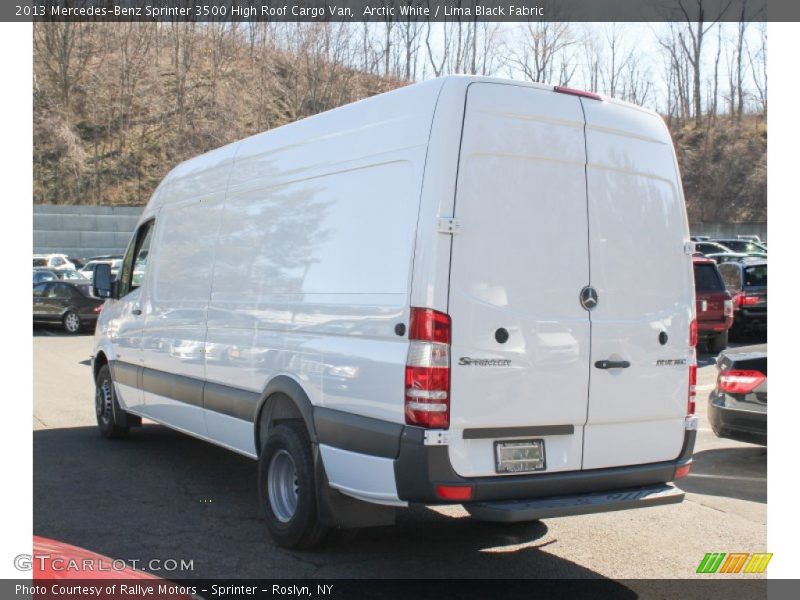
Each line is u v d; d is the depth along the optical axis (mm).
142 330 7504
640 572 4848
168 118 49375
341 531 5086
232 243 6082
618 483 4648
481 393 4199
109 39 51156
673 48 59031
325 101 42938
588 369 4543
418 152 4352
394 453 4195
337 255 4844
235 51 50750
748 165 57938
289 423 5164
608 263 4691
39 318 20688
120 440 8383
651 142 5016
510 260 4344
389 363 4273
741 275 16406
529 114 4496
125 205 43969
